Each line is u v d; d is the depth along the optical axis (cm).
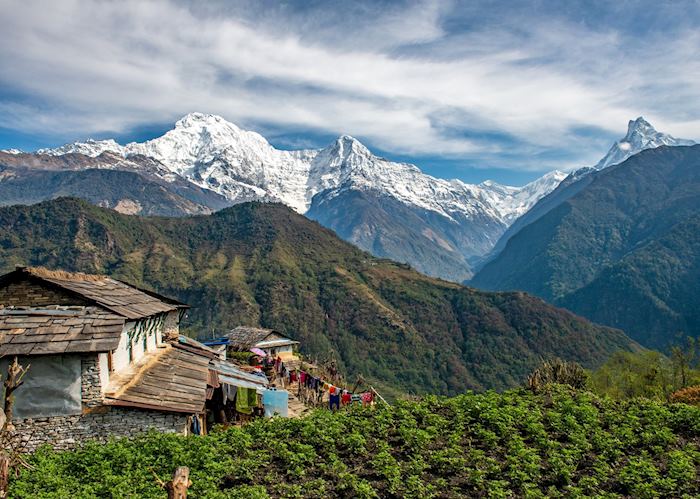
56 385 1977
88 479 1620
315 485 1571
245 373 3444
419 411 2200
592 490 1541
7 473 1248
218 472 1634
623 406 2345
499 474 1627
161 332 3416
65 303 2275
